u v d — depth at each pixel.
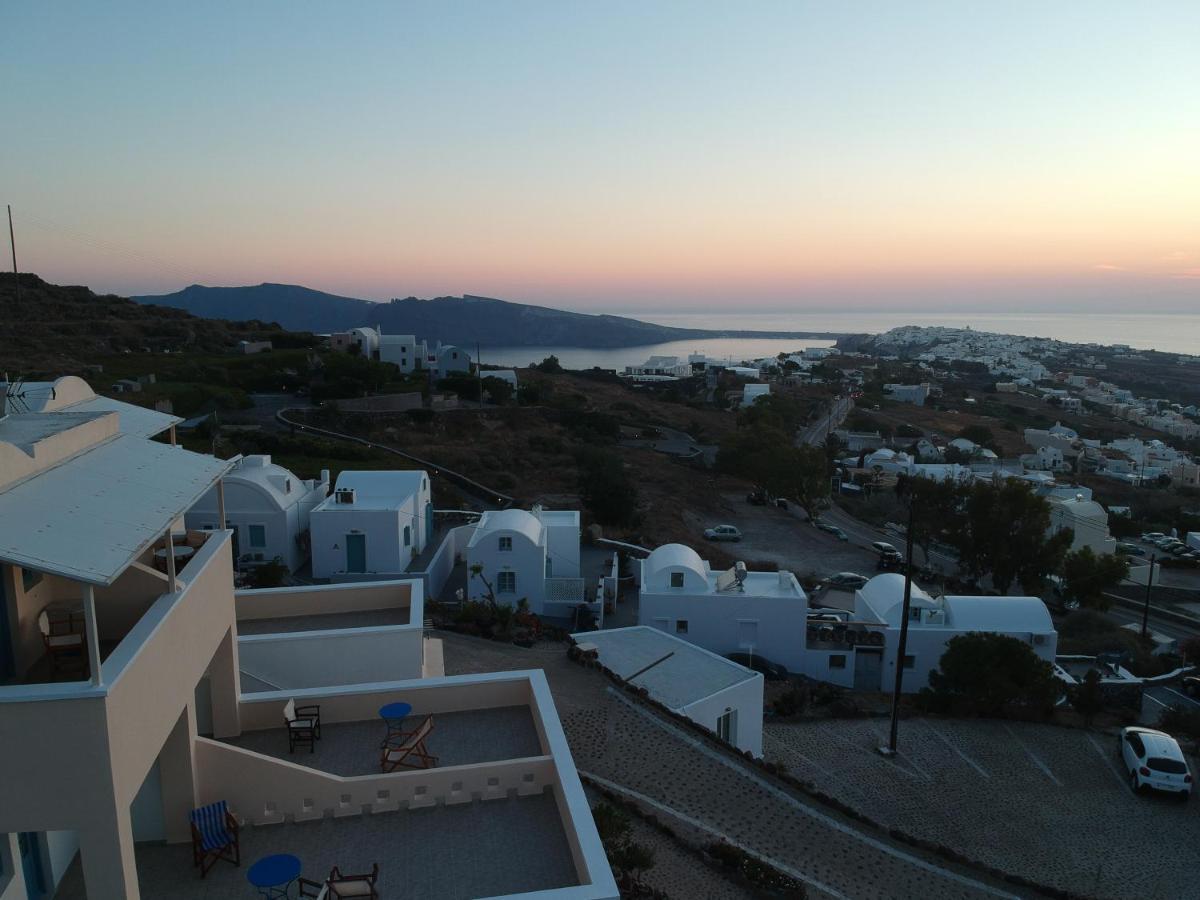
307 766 12.71
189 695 10.80
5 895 8.71
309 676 16.56
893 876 19.05
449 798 11.98
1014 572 50.75
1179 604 55.88
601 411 100.06
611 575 40.50
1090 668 35.78
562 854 10.95
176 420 15.38
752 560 52.38
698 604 34.59
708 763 22.14
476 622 30.22
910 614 34.75
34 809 7.87
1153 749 25.19
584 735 22.47
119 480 10.37
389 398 76.12
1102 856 21.56
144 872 10.69
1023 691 29.83
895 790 24.27
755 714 26.06
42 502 8.91
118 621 11.08
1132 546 71.94
